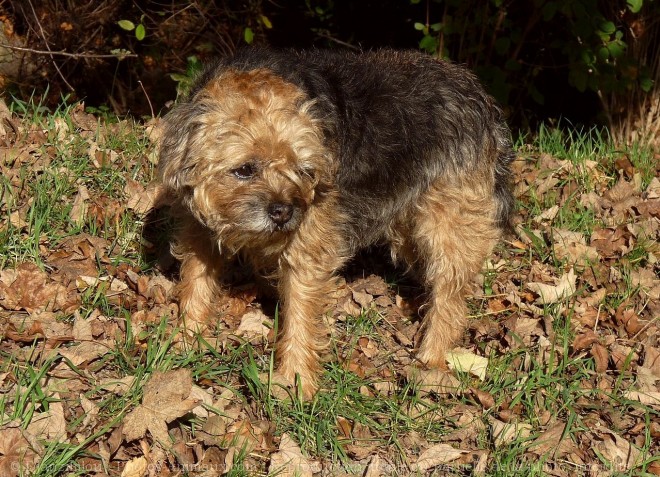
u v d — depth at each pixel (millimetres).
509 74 2213
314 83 1303
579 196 1748
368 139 1343
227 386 1262
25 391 1169
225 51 2531
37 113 1749
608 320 1467
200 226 1335
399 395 1314
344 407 1277
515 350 1384
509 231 1578
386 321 1456
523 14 2115
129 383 1223
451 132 1410
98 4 2393
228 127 1213
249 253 1341
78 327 1294
